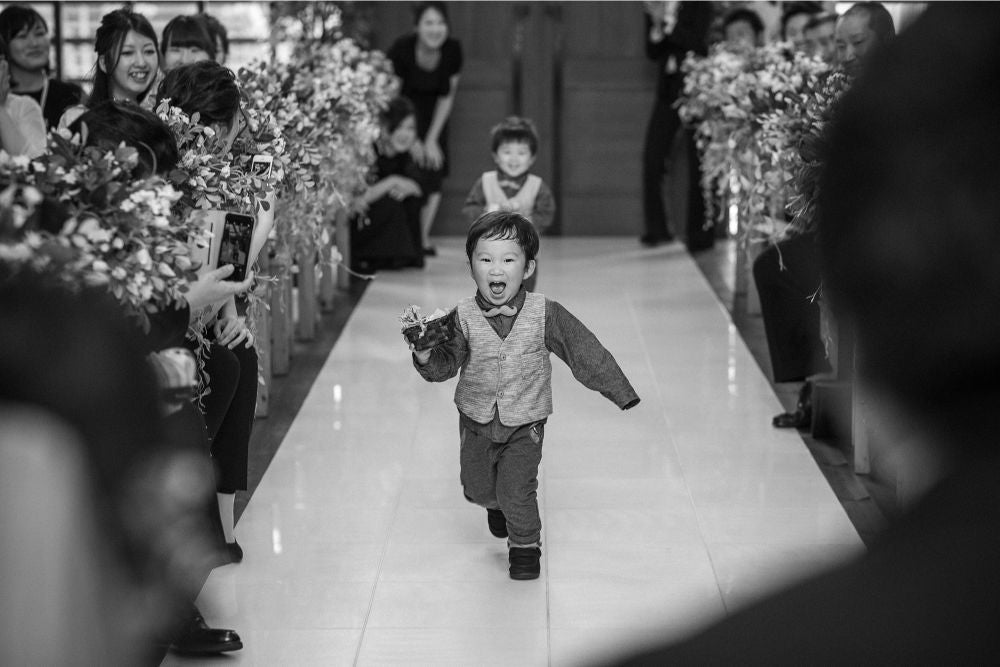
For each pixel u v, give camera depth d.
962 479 0.60
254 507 4.12
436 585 3.50
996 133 0.58
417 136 8.69
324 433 4.95
